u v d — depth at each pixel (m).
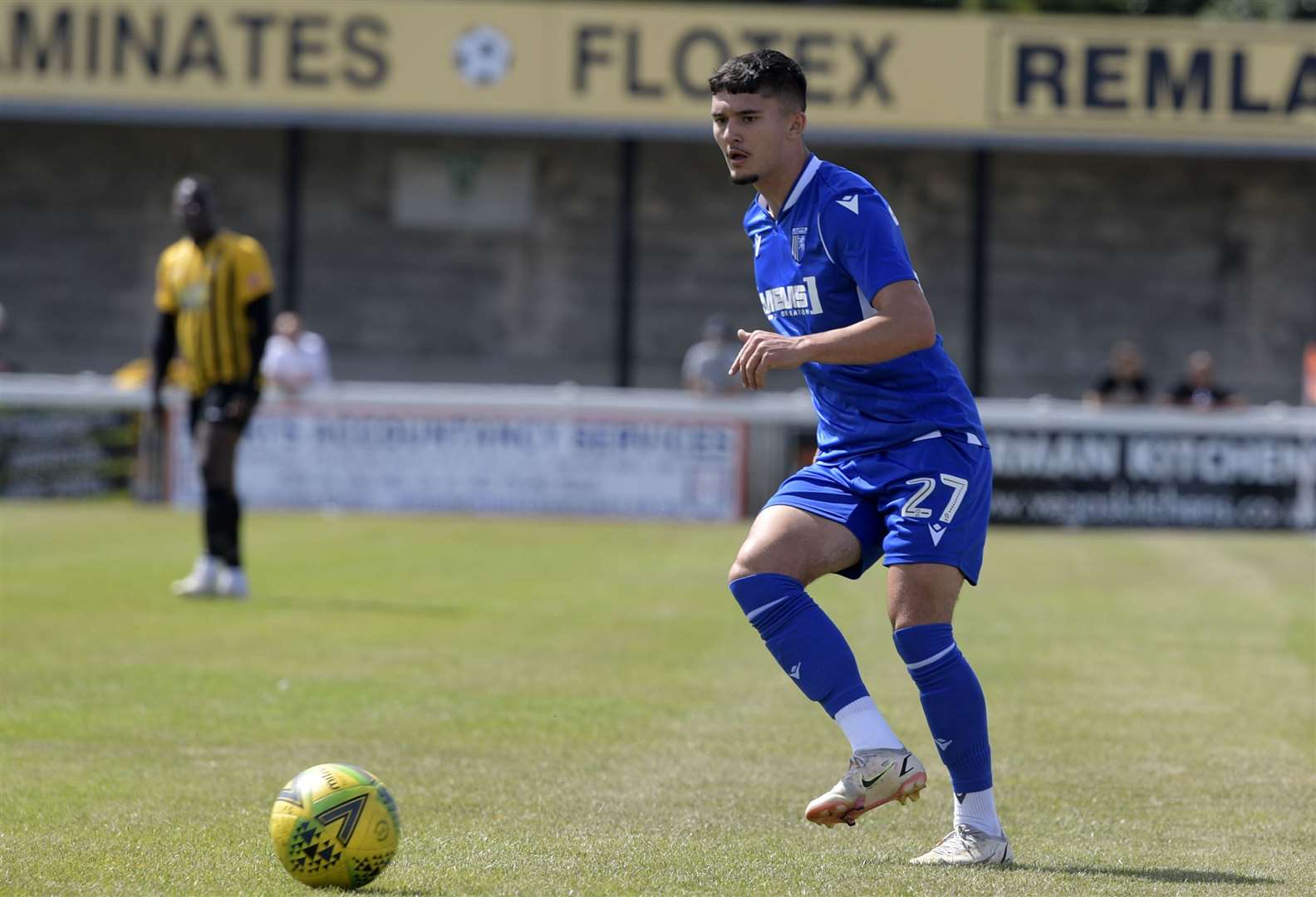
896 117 80.12
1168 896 15.09
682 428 64.19
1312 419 62.97
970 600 41.47
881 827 18.52
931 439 16.53
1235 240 94.38
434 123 81.31
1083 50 80.00
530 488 64.50
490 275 95.06
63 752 21.84
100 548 49.66
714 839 17.50
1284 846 17.62
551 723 24.47
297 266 86.19
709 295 94.81
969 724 16.53
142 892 14.81
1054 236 94.50
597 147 94.44
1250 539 60.75
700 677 28.89
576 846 17.03
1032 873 16.06
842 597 41.41
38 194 94.62
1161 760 22.50
